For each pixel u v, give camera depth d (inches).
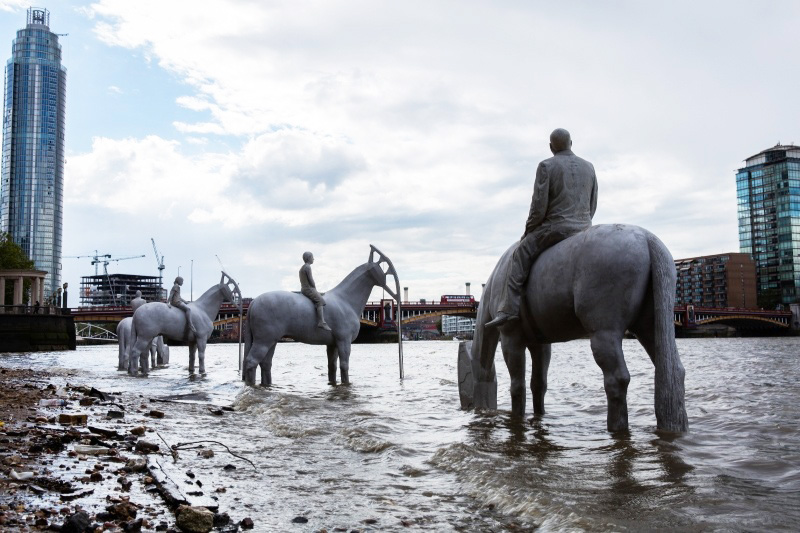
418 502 207.8
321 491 221.9
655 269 282.0
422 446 294.8
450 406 444.1
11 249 3821.4
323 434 336.8
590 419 364.2
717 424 327.9
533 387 385.1
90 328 4975.4
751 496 191.6
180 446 302.5
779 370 869.2
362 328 3378.4
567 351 1964.8
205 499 205.9
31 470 235.0
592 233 300.8
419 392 552.1
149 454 275.6
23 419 357.7
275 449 298.7
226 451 292.2
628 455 249.0
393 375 814.5
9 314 2297.0
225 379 754.8
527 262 337.4
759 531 160.6
